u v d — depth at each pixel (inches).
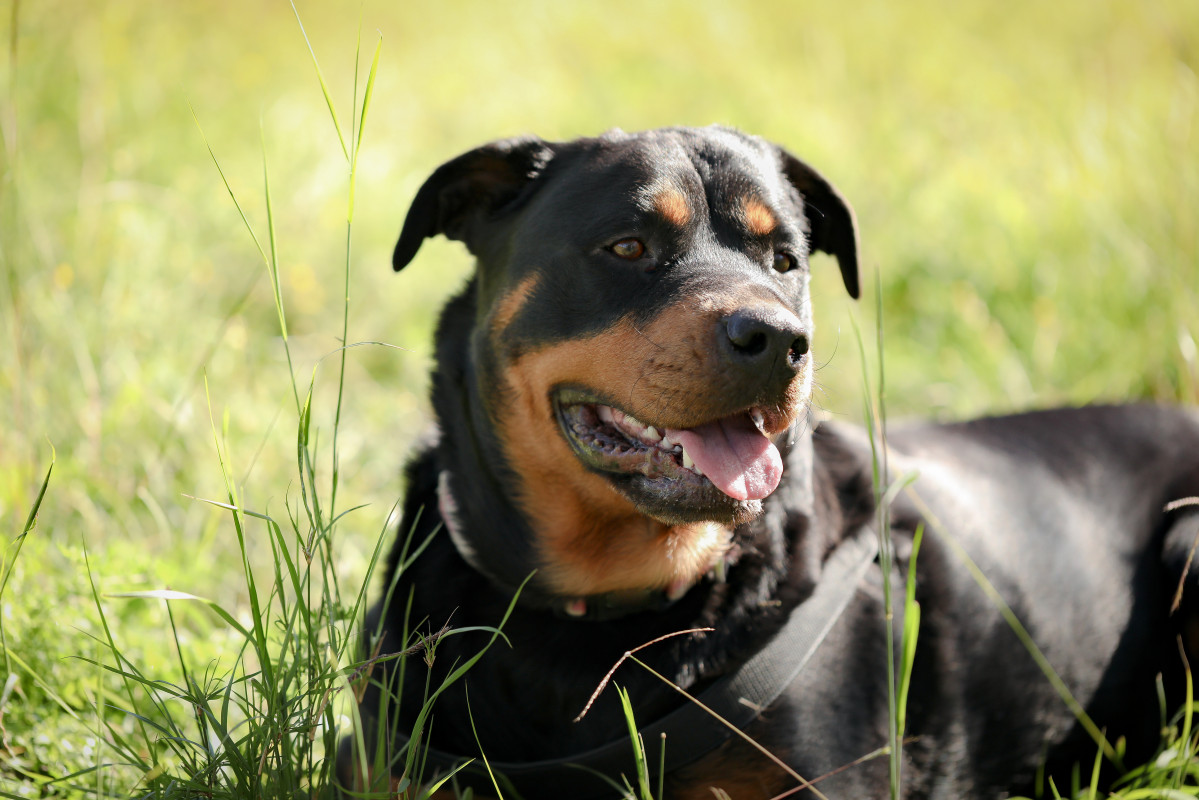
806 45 366.0
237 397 187.2
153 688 98.3
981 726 120.0
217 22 395.9
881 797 105.5
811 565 107.9
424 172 297.4
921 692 113.7
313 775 103.0
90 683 114.8
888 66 362.6
